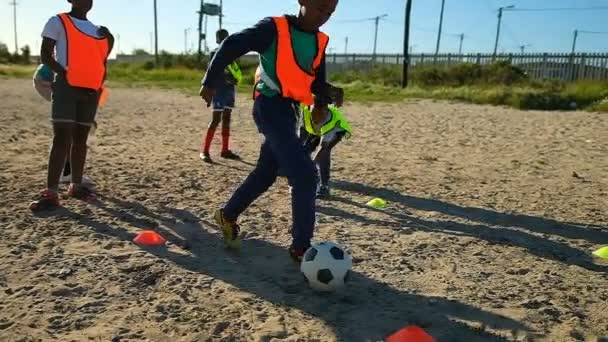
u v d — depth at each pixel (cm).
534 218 556
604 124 1480
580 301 357
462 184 708
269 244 442
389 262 413
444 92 2523
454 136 1189
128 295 341
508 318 327
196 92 2353
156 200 558
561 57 3466
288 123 370
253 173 407
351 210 558
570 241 486
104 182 622
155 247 426
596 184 735
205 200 567
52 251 407
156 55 4725
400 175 748
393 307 337
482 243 468
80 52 492
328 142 562
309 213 378
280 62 358
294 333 301
